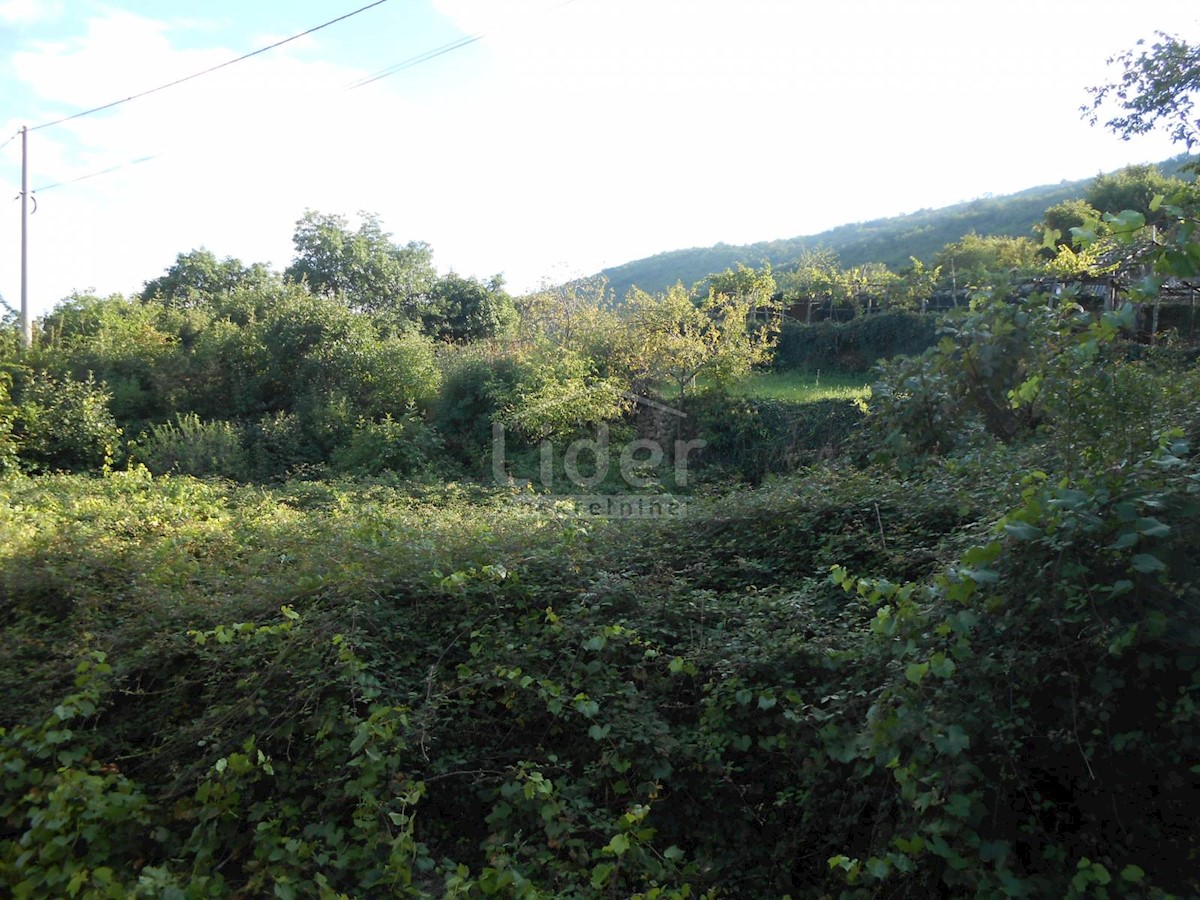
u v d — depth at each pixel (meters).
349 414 15.74
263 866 3.56
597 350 16.20
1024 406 5.99
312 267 27.25
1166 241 3.71
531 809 3.87
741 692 3.88
